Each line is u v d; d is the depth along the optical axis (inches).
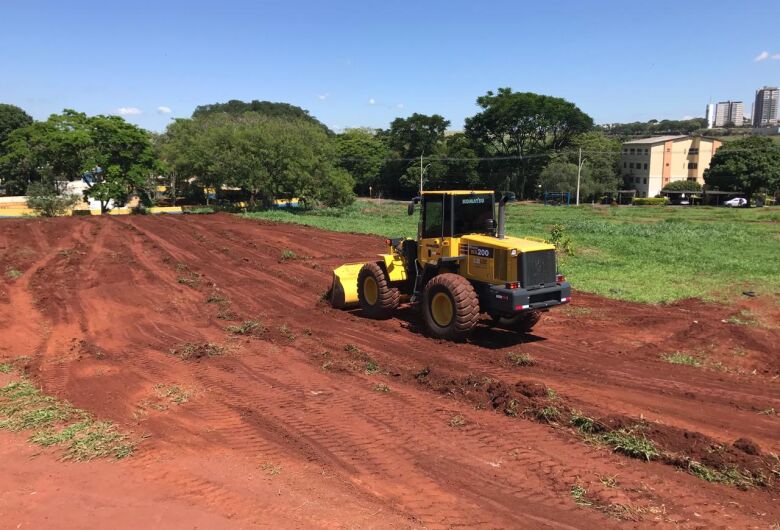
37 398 295.1
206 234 1115.9
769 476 203.6
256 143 1782.7
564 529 173.0
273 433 249.0
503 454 225.1
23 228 1125.7
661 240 1069.1
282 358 365.4
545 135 3366.1
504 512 183.2
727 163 2815.0
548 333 420.8
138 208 1967.3
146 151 1961.1
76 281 642.8
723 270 700.7
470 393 288.2
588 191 3031.5
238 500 192.7
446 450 229.6
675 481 202.1
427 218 425.7
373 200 3353.8
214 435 248.1
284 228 1275.8
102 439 243.4
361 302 481.1
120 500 194.9
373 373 331.9
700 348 381.4
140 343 407.5
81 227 1167.0
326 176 1863.9
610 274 678.5
